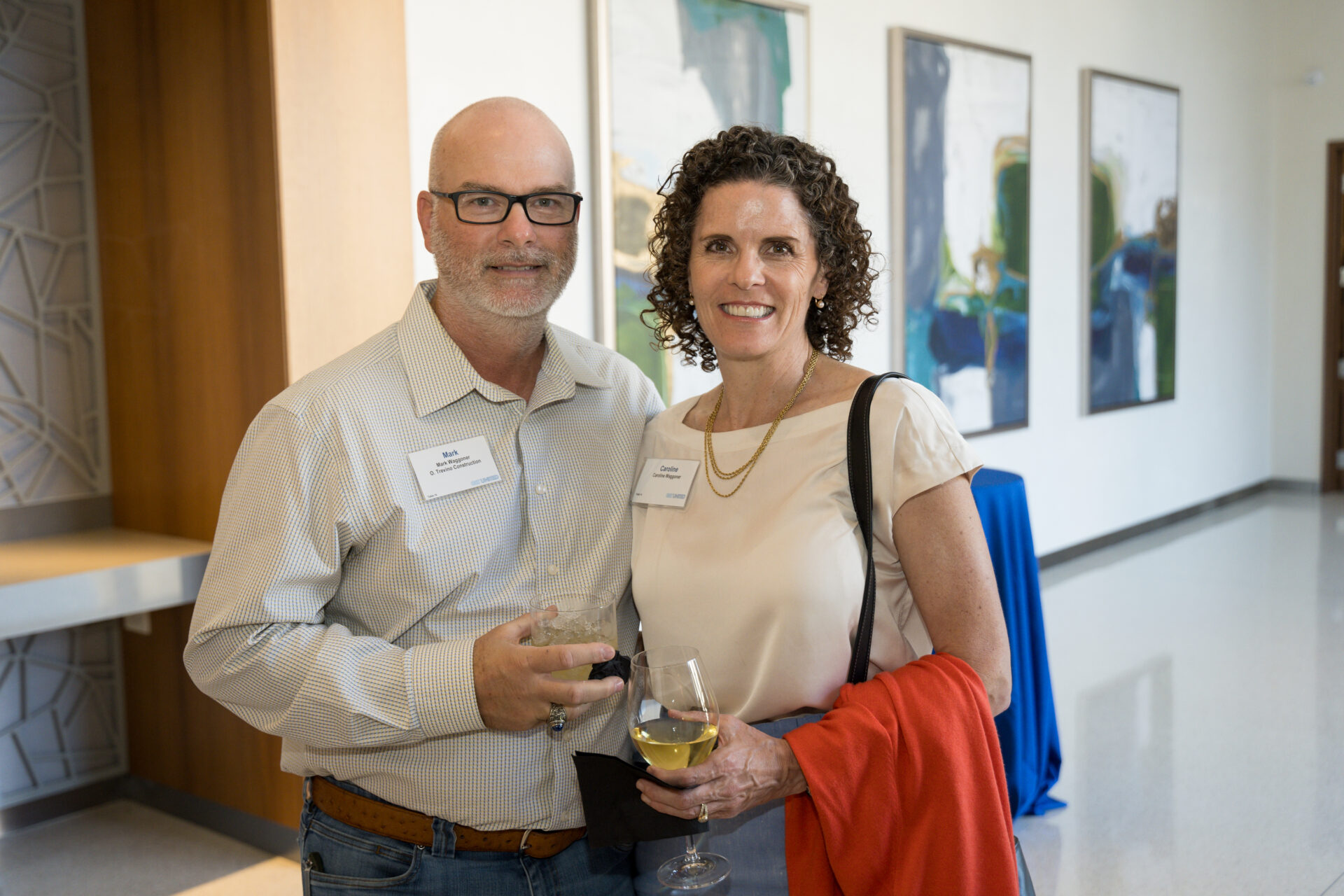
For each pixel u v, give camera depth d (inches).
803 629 57.0
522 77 148.4
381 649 57.6
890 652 59.7
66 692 141.0
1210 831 127.4
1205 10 310.2
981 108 227.0
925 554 56.7
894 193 208.8
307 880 63.8
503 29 145.6
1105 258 270.8
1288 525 308.5
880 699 54.0
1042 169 248.7
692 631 60.2
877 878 53.6
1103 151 267.3
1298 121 351.3
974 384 230.7
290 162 111.8
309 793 64.2
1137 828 128.6
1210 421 330.0
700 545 61.3
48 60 131.9
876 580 59.3
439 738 59.4
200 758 136.6
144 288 129.5
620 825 54.3
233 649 58.2
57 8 132.2
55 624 108.2
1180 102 299.0
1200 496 328.8
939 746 52.7
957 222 222.7
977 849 53.2
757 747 52.2
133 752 145.6
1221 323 332.2
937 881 52.6
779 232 58.8
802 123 187.2
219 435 122.5
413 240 133.0
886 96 207.0
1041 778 133.0
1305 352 359.9
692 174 61.1
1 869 126.3
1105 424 279.3
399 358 62.7
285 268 112.0
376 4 119.0
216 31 115.6
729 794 51.1
